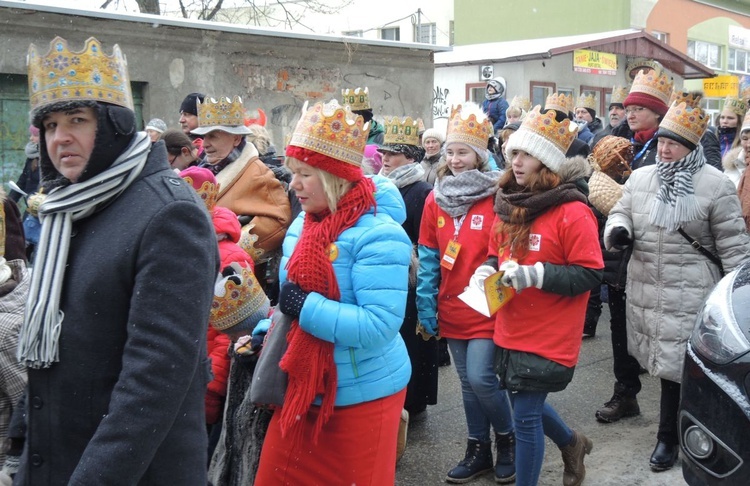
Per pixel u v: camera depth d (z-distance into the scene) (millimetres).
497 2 26562
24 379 2730
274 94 10602
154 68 9406
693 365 3344
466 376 4191
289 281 2881
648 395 5602
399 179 4840
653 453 4410
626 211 4477
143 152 2080
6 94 8461
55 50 1984
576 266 3475
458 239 4090
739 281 3582
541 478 4312
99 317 1980
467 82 17891
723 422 3139
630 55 19406
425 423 5137
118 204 2035
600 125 10984
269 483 2967
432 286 4250
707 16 27391
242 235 4477
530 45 18500
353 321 2742
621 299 4926
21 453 2381
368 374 2908
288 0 19875
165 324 1938
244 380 3232
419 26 28156
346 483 2916
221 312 3301
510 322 3627
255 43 10312
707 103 21875
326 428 2914
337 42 11156
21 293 2871
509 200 3668
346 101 6219
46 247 2037
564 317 3578
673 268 4250
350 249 2830
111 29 8984
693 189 4160
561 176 3607
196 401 2145
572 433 4039
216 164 4852
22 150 8633
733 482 3107
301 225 3164
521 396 3641
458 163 4180
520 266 3465
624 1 23891
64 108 1978
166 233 1983
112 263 1969
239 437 3184
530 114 3676
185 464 2088
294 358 2818
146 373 1909
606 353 6586
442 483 4281
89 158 2012
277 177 5090
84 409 1999
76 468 1899
